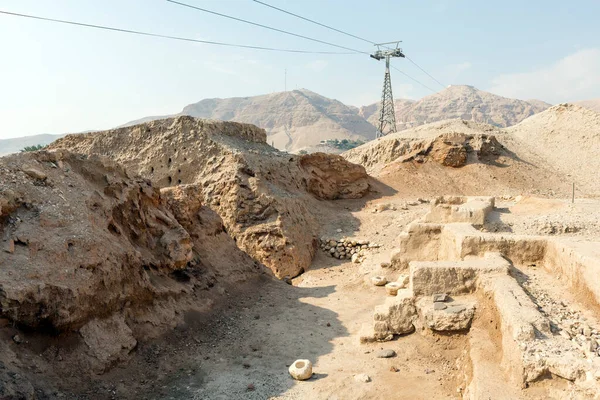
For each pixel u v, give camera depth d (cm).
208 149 2028
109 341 747
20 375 580
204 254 1246
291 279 1664
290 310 1134
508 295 724
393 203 2441
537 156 3803
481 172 3141
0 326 623
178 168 2047
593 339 605
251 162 1988
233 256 1346
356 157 3894
